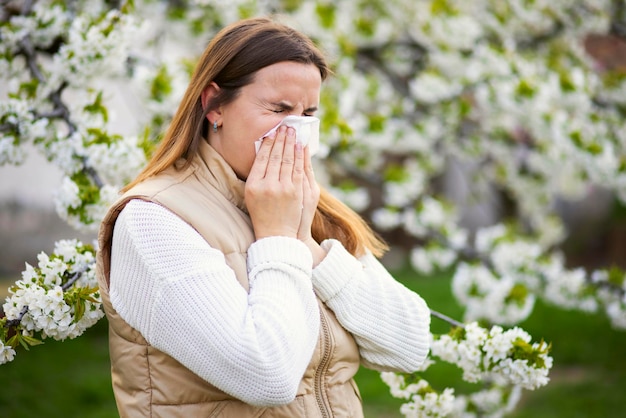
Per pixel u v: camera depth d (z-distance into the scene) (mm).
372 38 8859
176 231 2721
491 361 3867
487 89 8047
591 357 10094
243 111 2941
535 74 8070
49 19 5195
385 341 3125
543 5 8742
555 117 7695
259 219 2869
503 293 6391
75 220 4320
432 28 8461
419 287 13953
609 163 7621
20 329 3293
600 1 8734
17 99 4551
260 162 2926
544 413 8039
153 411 2785
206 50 3066
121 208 2820
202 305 2619
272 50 2936
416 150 9102
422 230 7926
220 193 2969
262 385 2578
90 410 8047
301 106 2984
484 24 9094
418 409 4062
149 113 6207
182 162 3014
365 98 8852
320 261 3088
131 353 2811
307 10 8047
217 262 2715
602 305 6898
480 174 11344
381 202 17703
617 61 12078
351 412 3037
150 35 7625
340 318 3062
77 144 4473
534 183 10703
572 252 18000
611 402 8312
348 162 8195
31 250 14875
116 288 2766
